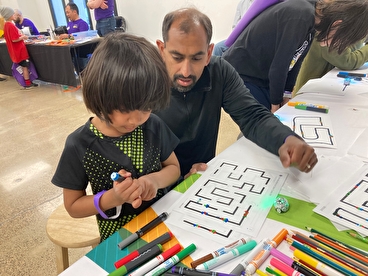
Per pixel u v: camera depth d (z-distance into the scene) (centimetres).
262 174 70
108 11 379
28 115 291
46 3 603
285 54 114
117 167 66
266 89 134
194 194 64
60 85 385
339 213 56
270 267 45
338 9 106
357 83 131
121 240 53
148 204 74
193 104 91
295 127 93
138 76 50
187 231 54
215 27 390
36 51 361
